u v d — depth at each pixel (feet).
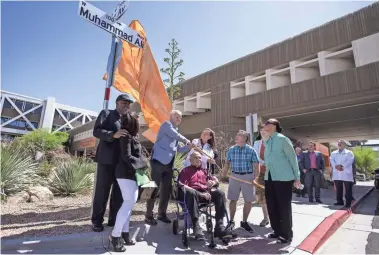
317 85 39.24
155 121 18.70
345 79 36.45
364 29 35.50
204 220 15.88
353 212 23.35
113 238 10.91
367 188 51.85
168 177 14.44
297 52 42.19
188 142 14.32
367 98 35.86
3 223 13.10
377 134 72.84
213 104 53.62
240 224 15.39
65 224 13.21
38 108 180.96
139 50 18.67
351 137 79.92
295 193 32.73
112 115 12.64
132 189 11.42
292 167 13.28
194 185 13.00
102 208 12.35
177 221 13.64
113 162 12.17
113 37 15.05
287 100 42.37
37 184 23.27
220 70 53.52
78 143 126.41
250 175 14.84
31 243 10.27
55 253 10.25
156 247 11.74
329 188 44.09
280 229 13.03
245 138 15.16
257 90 48.24
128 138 11.41
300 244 12.75
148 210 13.87
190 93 58.65
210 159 14.80
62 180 23.44
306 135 76.59
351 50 36.73
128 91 17.70
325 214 19.36
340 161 24.31
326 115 47.96
